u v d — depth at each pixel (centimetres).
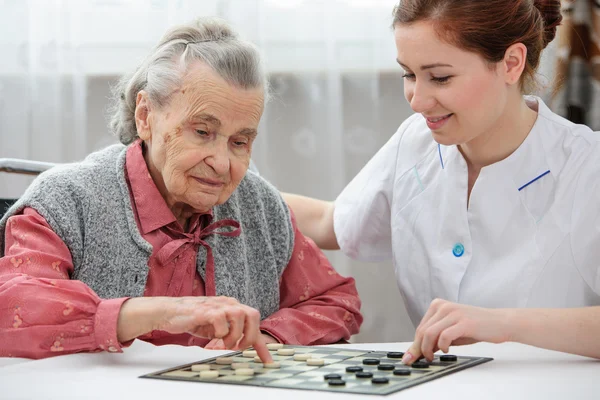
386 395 90
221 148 132
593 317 118
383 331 255
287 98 248
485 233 152
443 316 115
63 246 131
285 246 159
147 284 138
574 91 226
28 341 114
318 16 244
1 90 240
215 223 146
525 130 151
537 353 120
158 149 134
